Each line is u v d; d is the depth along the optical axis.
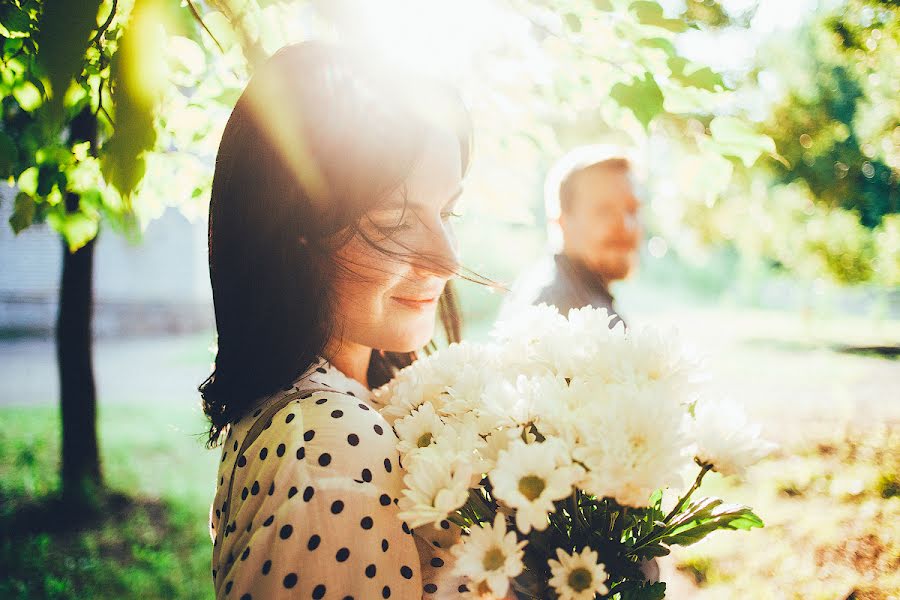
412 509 0.79
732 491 4.47
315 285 0.98
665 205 11.33
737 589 2.89
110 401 10.48
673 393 0.89
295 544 0.80
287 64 1.01
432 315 1.06
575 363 0.95
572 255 2.62
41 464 6.83
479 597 0.78
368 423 0.90
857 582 2.72
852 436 5.88
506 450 0.84
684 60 1.61
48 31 1.05
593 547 0.89
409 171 0.93
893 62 5.73
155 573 4.45
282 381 0.98
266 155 0.98
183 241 20.39
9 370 14.25
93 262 5.58
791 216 14.40
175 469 6.84
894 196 12.77
